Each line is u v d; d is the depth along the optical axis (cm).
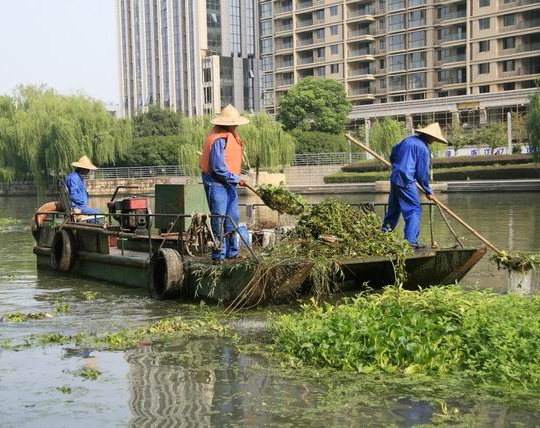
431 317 570
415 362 513
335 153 5319
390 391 471
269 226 1048
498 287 863
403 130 4622
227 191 803
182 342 618
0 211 3133
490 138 4962
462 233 1511
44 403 467
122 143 4628
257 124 4578
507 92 5950
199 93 10344
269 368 532
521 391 464
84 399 473
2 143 4475
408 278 819
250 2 10538
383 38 7300
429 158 870
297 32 7988
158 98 10994
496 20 6219
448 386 476
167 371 532
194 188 902
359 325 564
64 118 4228
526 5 5978
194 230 844
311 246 780
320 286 724
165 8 10669
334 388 480
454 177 4172
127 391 488
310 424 420
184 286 805
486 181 3716
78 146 4294
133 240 997
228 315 721
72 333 667
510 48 6188
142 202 1016
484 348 514
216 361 556
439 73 6875
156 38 10912
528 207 2331
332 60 7688
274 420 427
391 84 7256
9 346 616
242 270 723
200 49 10200
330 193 4084
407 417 425
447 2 6631
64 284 970
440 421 418
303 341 566
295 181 4856
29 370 542
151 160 5366
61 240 1059
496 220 1852
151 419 435
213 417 436
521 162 4219
